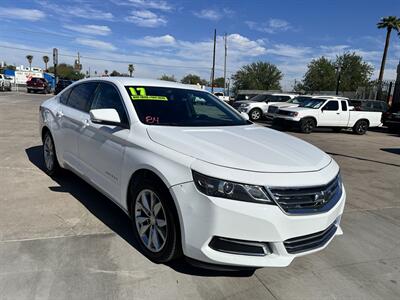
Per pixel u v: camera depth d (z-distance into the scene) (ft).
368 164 28.43
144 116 11.54
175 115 12.27
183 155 9.20
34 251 10.26
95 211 13.48
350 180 22.45
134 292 8.73
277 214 8.33
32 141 27.20
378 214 16.03
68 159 15.15
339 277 10.24
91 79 15.15
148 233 10.34
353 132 56.49
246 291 9.15
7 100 73.97
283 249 8.52
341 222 14.71
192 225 8.61
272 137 11.78
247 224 8.24
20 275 9.04
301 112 51.37
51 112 16.74
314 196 8.84
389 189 20.71
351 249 12.14
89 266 9.69
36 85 122.83
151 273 9.59
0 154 22.07
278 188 8.39
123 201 11.21
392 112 57.67
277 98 71.97
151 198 10.02
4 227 11.66
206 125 12.26
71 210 13.44
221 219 8.25
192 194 8.59
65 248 10.56
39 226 11.91
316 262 11.03
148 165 9.72
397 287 9.94
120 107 12.21
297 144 11.41
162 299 8.56
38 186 15.97
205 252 8.52
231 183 8.29
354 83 176.24
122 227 12.25
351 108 54.49
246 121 14.30
